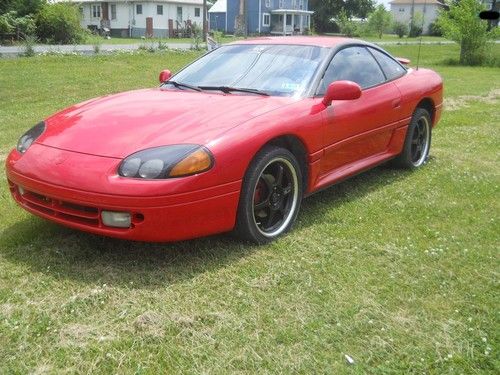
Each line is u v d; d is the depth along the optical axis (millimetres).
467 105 10977
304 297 2990
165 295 2984
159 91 4277
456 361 2439
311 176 3990
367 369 2396
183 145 3172
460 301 2963
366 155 4723
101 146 3244
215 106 3691
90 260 3377
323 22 65750
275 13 55969
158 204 3014
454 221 4184
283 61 4344
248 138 3355
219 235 3742
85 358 2451
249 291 3049
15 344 2543
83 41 28281
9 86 12602
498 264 3420
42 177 3227
